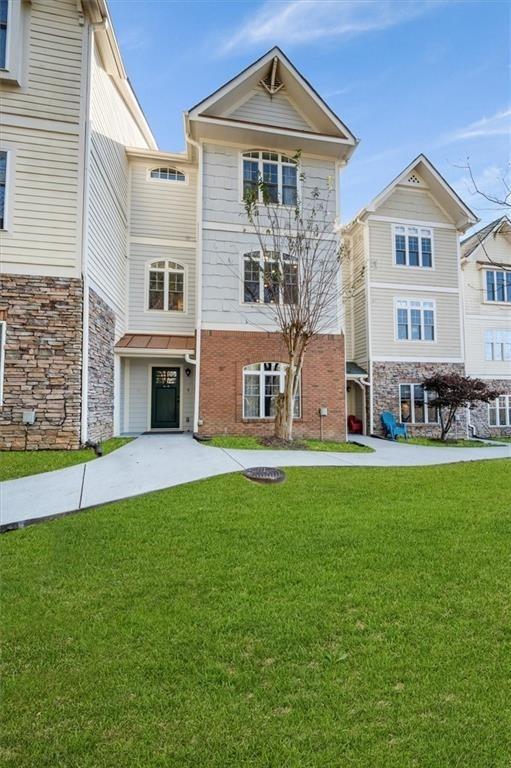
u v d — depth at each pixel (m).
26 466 7.46
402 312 16.56
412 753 1.85
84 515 4.97
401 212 16.81
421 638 2.65
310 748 1.87
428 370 16.55
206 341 12.32
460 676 2.31
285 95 13.22
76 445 8.83
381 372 16.17
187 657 2.48
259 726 1.98
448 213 17.17
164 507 5.26
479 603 3.07
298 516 4.95
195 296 14.07
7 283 8.69
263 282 12.61
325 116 12.95
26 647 2.56
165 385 14.48
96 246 9.99
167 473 7.10
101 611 2.96
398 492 6.12
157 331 14.17
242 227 12.70
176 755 1.83
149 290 14.25
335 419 12.85
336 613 2.94
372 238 16.50
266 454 9.34
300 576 3.48
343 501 5.62
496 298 18.94
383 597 3.15
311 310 12.12
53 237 8.97
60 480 6.58
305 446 10.83
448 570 3.60
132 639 2.64
